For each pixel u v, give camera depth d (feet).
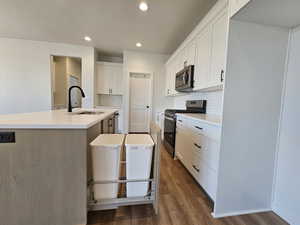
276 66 4.71
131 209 5.00
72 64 18.53
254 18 4.30
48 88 14.08
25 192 3.64
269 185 5.08
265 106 4.77
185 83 9.32
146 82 16.67
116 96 17.93
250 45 4.54
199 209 5.09
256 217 4.82
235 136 4.71
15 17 9.56
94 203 4.27
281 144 4.85
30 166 3.59
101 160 4.28
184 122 8.02
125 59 15.19
